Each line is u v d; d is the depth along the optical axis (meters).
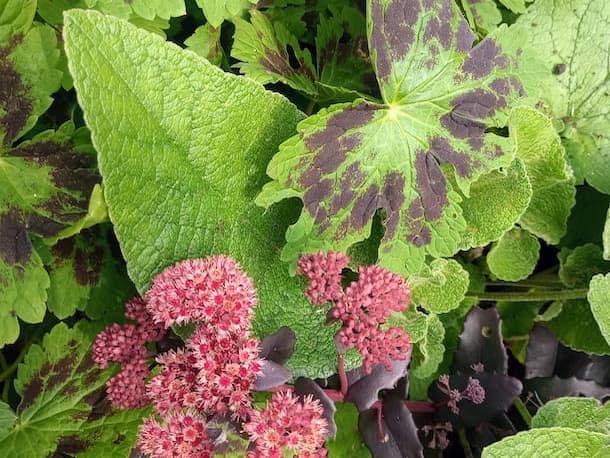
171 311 0.14
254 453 0.14
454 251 0.18
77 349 0.19
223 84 0.16
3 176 0.17
